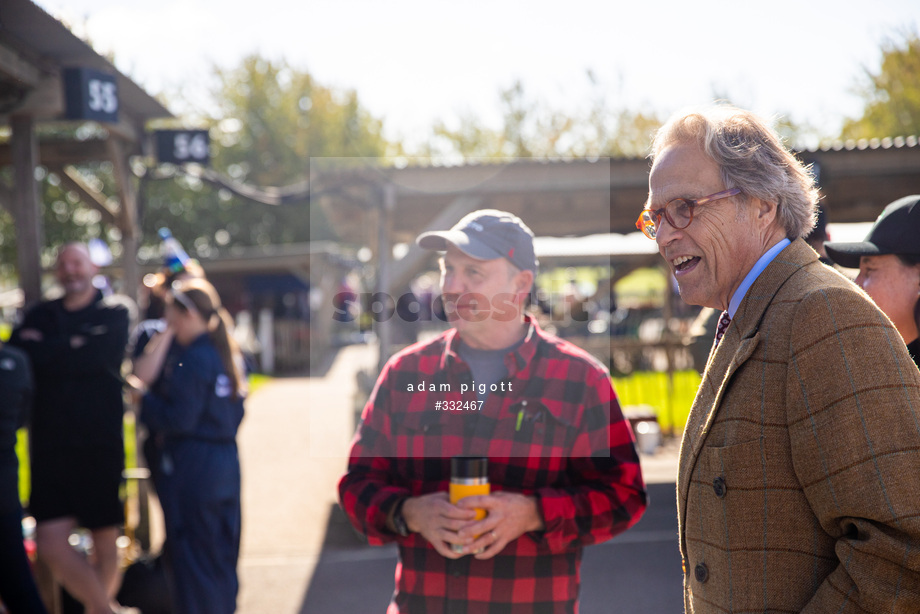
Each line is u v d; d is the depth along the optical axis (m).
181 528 3.09
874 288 1.89
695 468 1.28
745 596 1.18
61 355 3.34
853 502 1.06
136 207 5.51
